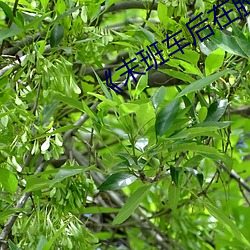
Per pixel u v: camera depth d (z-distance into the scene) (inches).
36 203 102.3
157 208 171.5
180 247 163.6
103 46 103.9
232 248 166.2
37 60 97.2
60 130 97.5
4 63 108.3
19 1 104.2
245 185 159.6
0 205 106.8
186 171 115.9
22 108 99.0
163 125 98.3
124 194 171.0
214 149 95.3
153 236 172.1
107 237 171.9
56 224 97.3
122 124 97.0
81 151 167.5
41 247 91.8
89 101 132.1
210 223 161.6
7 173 95.9
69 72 99.2
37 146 97.9
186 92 92.7
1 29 101.8
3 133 97.5
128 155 100.0
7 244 100.0
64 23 102.8
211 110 107.6
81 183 99.1
